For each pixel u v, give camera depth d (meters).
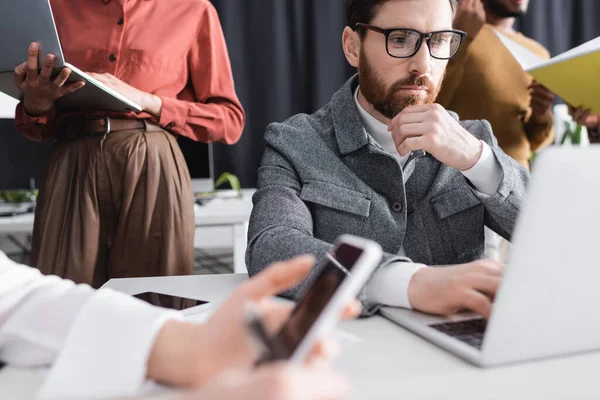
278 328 0.40
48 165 1.35
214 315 0.45
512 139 1.73
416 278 0.69
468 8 1.63
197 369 0.44
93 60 1.36
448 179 1.06
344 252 0.43
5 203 2.68
